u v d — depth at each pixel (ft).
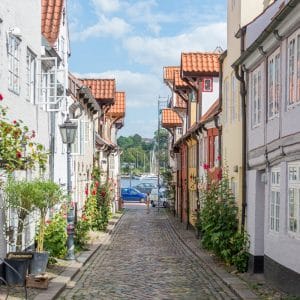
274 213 50.83
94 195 100.78
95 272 59.67
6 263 42.80
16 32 49.80
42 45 64.85
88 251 75.87
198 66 103.60
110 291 48.44
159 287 50.75
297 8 40.34
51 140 71.00
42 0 75.36
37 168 60.39
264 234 54.60
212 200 66.95
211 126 86.94
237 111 65.82
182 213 137.69
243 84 61.00
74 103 88.38
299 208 42.88
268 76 52.31
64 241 59.36
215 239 62.39
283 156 46.57
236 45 66.85
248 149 60.03
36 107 61.16
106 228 114.42
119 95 173.58
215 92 103.76
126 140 491.72
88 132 110.52
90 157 114.93
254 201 56.95
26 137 44.80
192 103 119.24
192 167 118.11
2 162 41.11
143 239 99.50
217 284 52.24
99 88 135.64
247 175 60.29
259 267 56.59
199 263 66.85
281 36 46.21
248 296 44.24
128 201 254.06
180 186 145.18
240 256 58.49
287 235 45.39
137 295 46.75
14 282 45.55
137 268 63.16
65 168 83.25
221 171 73.20
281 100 46.96
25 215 49.75
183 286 51.29
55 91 65.87
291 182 45.27
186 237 99.96
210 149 89.30
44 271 49.42
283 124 46.37
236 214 64.13
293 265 43.65
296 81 43.39
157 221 145.07
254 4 64.64
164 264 66.49
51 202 50.90
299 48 42.80
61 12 76.23
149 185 297.53
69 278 52.29
